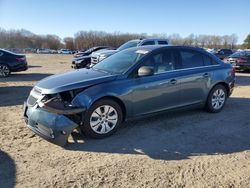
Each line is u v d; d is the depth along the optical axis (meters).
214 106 6.87
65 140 4.75
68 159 4.41
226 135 5.49
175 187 3.68
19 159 4.39
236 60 18.22
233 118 6.55
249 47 90.06
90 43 78.19
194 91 6.36
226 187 3.69
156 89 5.70
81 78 5.28
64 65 25.08
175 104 6.09
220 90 6.92
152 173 4.01
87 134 5.08
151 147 4.88
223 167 4.22
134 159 4.43
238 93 9.69
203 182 3.80
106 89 5.12
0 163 4.25
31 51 85.12
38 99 4.97
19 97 8.88
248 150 4.83
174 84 5.96
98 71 5.76
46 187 3.65
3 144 4.93
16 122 6.11
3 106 7.61
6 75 14.95
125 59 5.92
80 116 4.97
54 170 4.06
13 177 3.87
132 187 3.66
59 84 5.01
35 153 4.60
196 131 5.66
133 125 5.93
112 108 5.25
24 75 15.85
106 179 3.84
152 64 5.77
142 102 5.56
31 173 3.98
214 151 4.76
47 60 34.56
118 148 4.82
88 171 4.04
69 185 3.70
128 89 5.35
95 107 5.05
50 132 4.73
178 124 6.04
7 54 14.91
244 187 3.70
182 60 6.25
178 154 4.62
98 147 4.85
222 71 6.88
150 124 6.00
